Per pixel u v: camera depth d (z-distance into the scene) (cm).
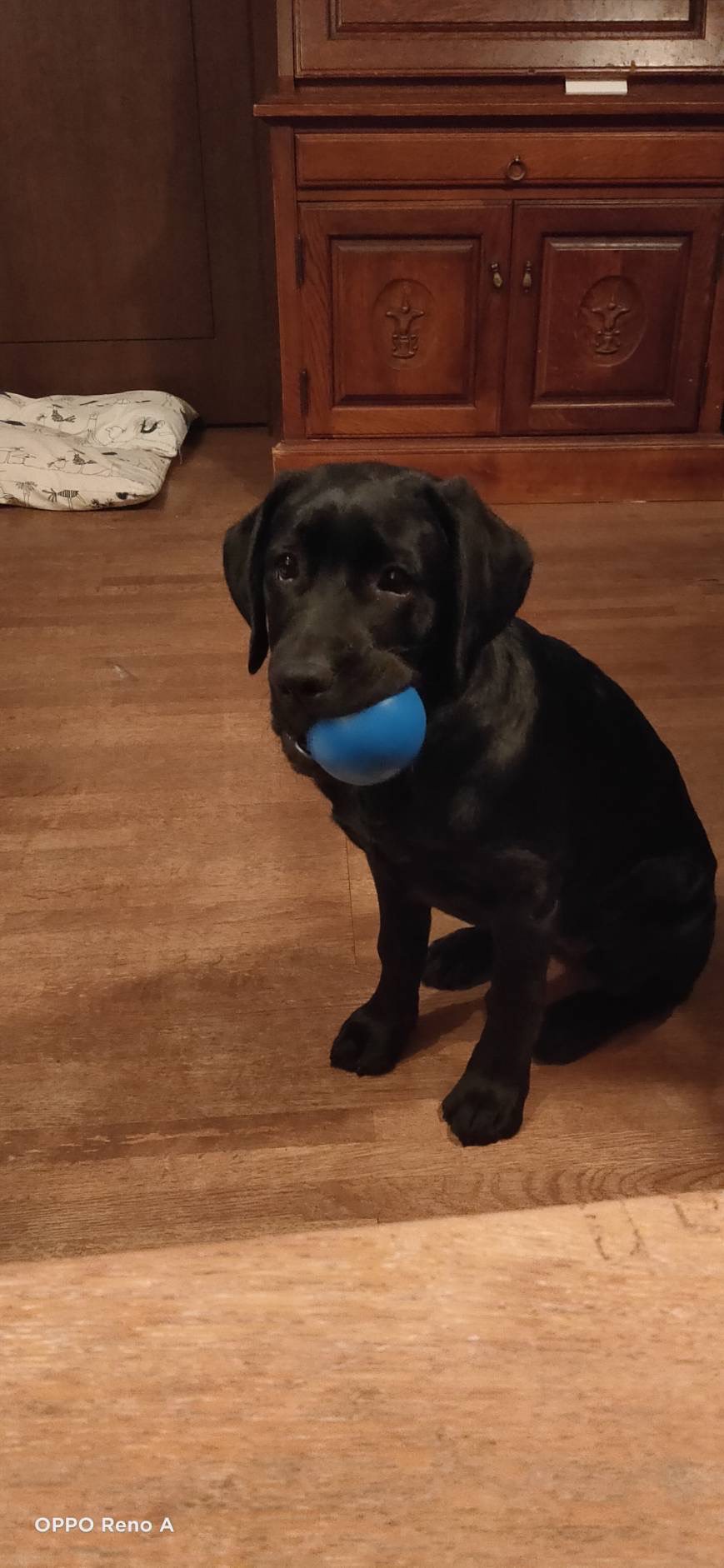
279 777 229
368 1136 149
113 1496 57
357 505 118
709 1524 56
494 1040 146
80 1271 67
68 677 270
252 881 199
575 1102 153
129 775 231
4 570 330
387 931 150
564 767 138
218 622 296
